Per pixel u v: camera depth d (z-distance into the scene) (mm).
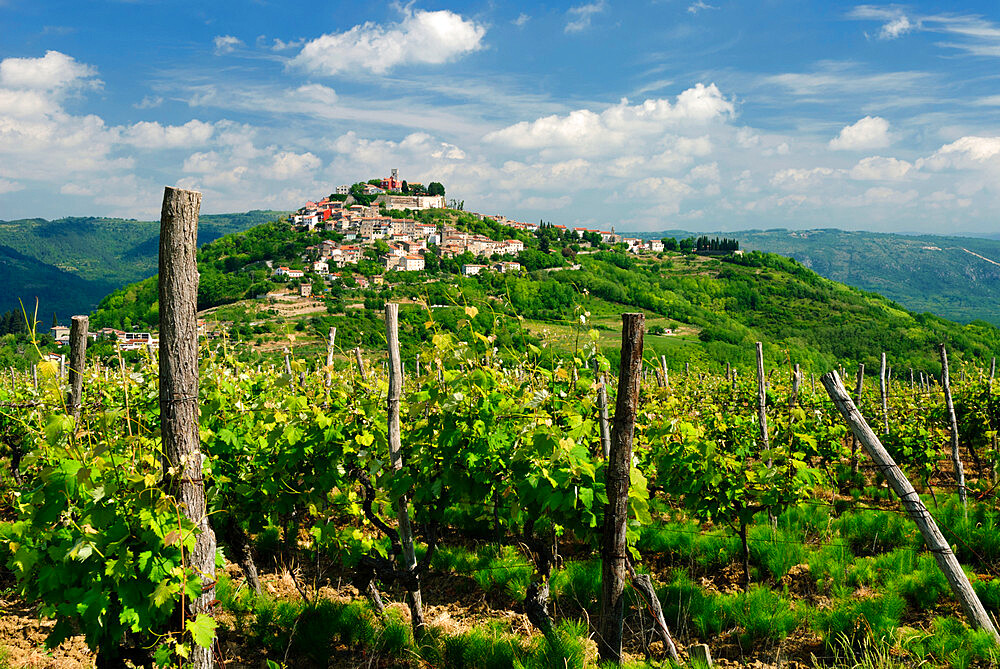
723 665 4445
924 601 4945
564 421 4473
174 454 3096
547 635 4273
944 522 6102
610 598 3967
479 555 6195
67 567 3047
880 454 4371
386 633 4551
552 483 3867
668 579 5801
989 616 4582
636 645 4734
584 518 4254
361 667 4359
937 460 8758
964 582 4316
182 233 3018
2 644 4477
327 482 4887
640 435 5875
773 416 8445
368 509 5227
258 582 5434
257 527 5367
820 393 11305
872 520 6461
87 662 4312
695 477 5535
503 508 4715
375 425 5105
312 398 5469
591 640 4516
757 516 6824
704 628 4797
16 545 3289
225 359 6199
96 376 5973
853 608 4660
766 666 4395
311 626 4551
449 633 4695
